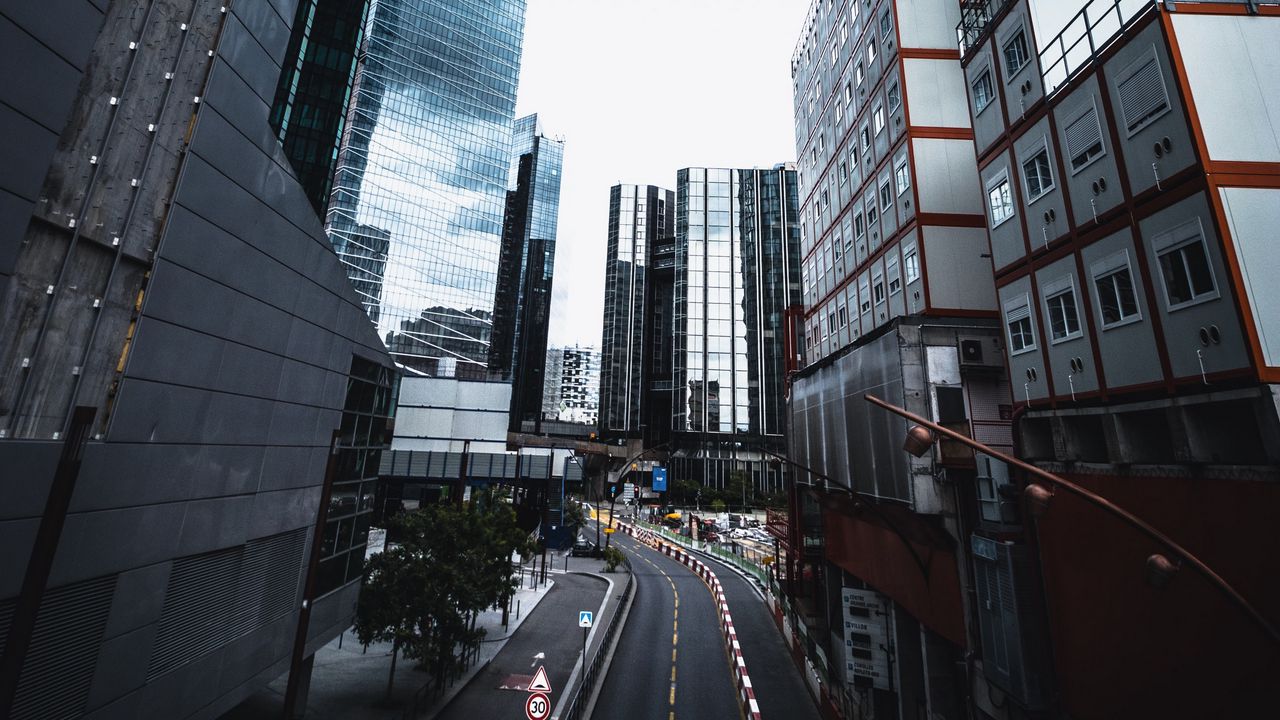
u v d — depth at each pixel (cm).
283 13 1372
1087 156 1131
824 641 2542
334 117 5444
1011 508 1348
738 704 1950
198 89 1103
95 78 902
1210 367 841
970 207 1975
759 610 3369
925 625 1714
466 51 12194
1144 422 1024
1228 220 838
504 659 2339
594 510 10300
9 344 784
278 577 1427
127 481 952
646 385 13700
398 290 10550
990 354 1697
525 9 13462
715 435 10619
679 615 3206
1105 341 1066
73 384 870
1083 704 1069
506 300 16800
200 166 1103
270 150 1335
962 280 1902
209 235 1134
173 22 1046
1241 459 845
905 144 2078
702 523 7300
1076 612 1101
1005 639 1262
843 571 2469
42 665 814
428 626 1827
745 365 10962
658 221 16088
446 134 11619
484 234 11912
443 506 2072
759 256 11550
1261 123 887
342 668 2081
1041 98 1284
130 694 968
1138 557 941
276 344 1386
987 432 1605
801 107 3575
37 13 781
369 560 1878
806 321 3316
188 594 1113
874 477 1936
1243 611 489
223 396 1195
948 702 1694
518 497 6562
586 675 2008
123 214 951
